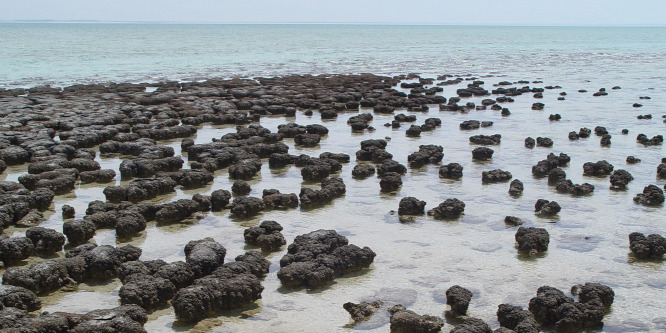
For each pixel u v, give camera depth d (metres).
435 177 16.69
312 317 9.19
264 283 10.37
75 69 48.66
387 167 16.81
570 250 11.62
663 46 95.31
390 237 12.28
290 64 55.69
